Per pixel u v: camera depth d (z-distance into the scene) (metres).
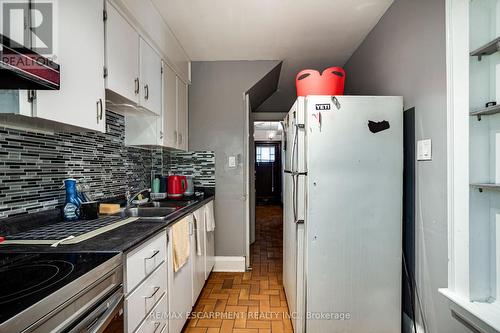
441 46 1.38
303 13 1.99
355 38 2.41
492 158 1.11
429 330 1.50
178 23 2.12
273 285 2.49
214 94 2.89
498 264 1.09
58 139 1.47
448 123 1.21
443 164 1.37
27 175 1.28
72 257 0.91
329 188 1.62
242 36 2.35
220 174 2.88
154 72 1.98
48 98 1.01
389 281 1.63
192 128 2.89
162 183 2.57
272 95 4.20
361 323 1.64
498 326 0.94
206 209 2.39
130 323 1.05
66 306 0.70
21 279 0.73
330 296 1.63
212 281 2.58
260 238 4.25
